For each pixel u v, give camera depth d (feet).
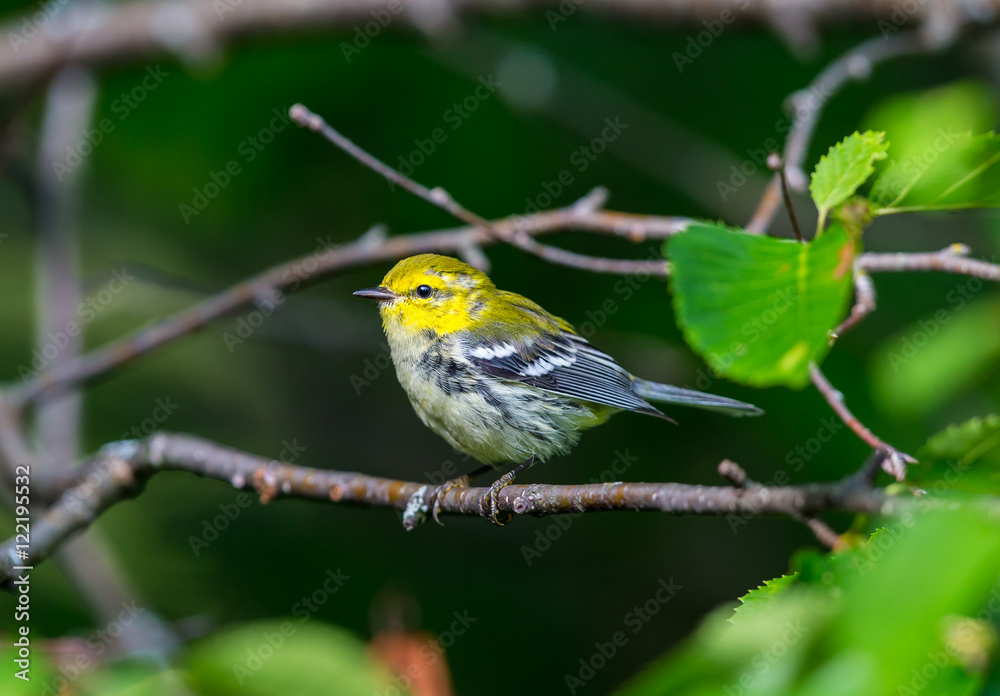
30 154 41.16
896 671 7.36
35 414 34.53
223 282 46.19
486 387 28.73
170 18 34.71
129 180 41.42
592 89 39.45
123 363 32.42
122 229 45.21
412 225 39.29
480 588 37.63
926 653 7.41
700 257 11.03
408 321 29.37
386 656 15.46
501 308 30.27
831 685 7.86
